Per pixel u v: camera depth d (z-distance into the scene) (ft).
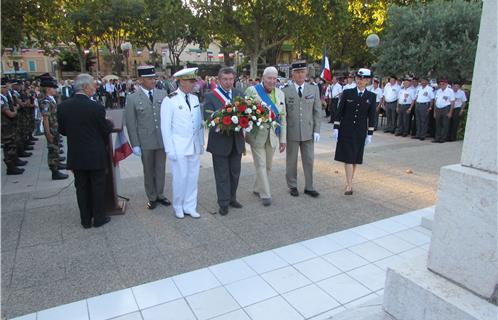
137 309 9.82
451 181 6.60
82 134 13.92
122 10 94.02
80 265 12.09
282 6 51.01
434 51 38.14
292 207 17.17
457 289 6.59
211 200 18.13
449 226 6.72
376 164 25.49
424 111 35.68
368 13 69.51
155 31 99.60
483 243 6.20
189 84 15.38
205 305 9.97
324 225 15.19
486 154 6.31
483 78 6.24
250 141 17.06
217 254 12.78
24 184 21.80
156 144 16.53
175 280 11.18
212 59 154.71
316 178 21.84
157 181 17.22
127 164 25.73
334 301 10.12
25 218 16.05
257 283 11.00
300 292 10.55
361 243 13.58
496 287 6.11
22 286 10.90
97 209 14.92
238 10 52.95
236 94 16.42
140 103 16.14
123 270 11.78
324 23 53.98
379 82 45.21
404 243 13.60
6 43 36.32
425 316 6.73
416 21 40.29
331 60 85.15
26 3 35.47
